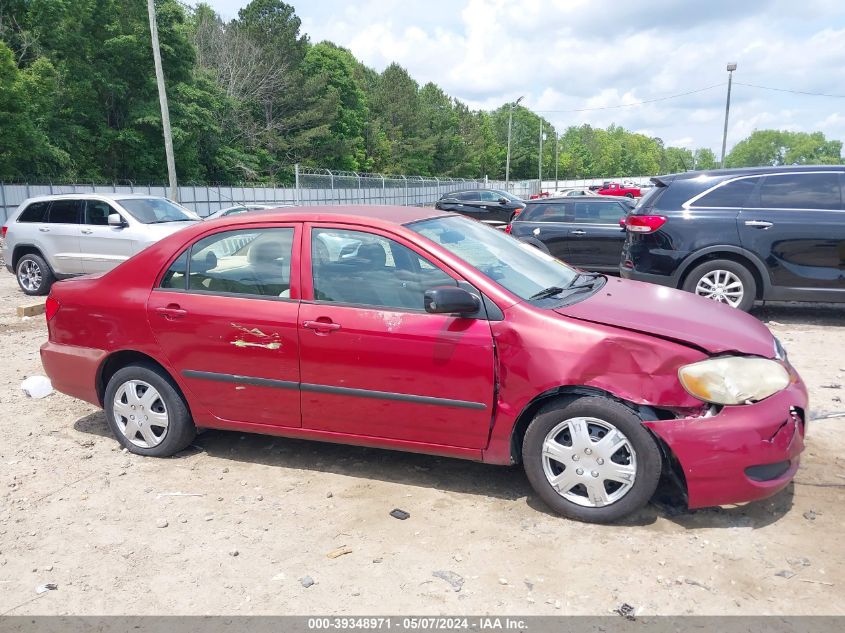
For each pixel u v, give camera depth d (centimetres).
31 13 3158
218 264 421
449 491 392
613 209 1198
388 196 4778
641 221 817
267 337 397
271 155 4916
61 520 371
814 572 301
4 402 572
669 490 377
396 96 7681
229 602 295
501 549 328
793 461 341
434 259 373
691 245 785
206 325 412
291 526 358
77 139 3244
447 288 348
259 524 360
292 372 396
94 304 448
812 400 526
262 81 4953
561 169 13150
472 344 353
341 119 6188
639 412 332
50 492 404
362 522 359
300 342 389
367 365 376
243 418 421
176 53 3525
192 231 433
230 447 468
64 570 324
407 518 361
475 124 10019
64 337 463
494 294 358
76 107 3269
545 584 299
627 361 330
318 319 385
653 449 329
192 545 342
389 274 382
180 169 3769
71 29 3238
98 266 1122
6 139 2675
